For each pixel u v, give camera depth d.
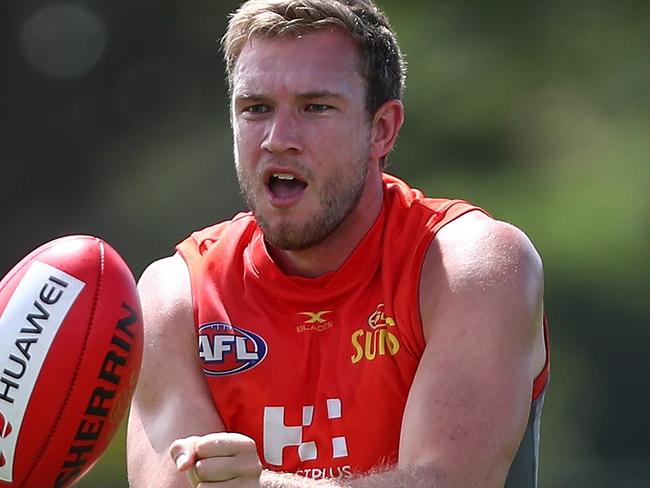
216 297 14.62
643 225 58.16
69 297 12.63
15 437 12.42
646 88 60.91
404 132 59.78
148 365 14.60
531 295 13.91
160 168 57.72
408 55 60.53
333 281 14.20
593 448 52.06
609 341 54.50
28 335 12.49
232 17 14.40
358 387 13.91
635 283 55.81
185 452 11.89
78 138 57.62
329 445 13.95
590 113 60.91
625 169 59.97
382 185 14.68
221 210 56.56
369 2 14.38
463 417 13.05
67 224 57.12
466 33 61.03
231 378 14.31
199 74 57.84
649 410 52.88
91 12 57.19
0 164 57.06
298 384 14.10
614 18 60.91
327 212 13.90
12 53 56.75
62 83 57.41
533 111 60.69
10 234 56.94
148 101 57.88
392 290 14.02
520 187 59.56
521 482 14.55
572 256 56.94
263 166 13.82
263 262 14.47
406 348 13.88
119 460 43.75
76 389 12.48
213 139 57.47
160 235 56.75
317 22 13.91
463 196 58.91
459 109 60.00
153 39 57.62
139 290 15.24
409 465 12.90
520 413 13.35
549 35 60.94
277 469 14.08
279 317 14.30
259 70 13.84
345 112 13.92
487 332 13.47
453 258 13.91
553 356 53.94
